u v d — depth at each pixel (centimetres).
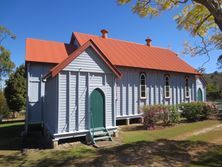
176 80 2645
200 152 1052
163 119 1961
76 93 1355
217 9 1143
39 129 1831
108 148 1191
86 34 2378
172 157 986
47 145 1342
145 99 2269
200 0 1170
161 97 2434
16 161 1044
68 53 2077
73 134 1318
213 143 1228
